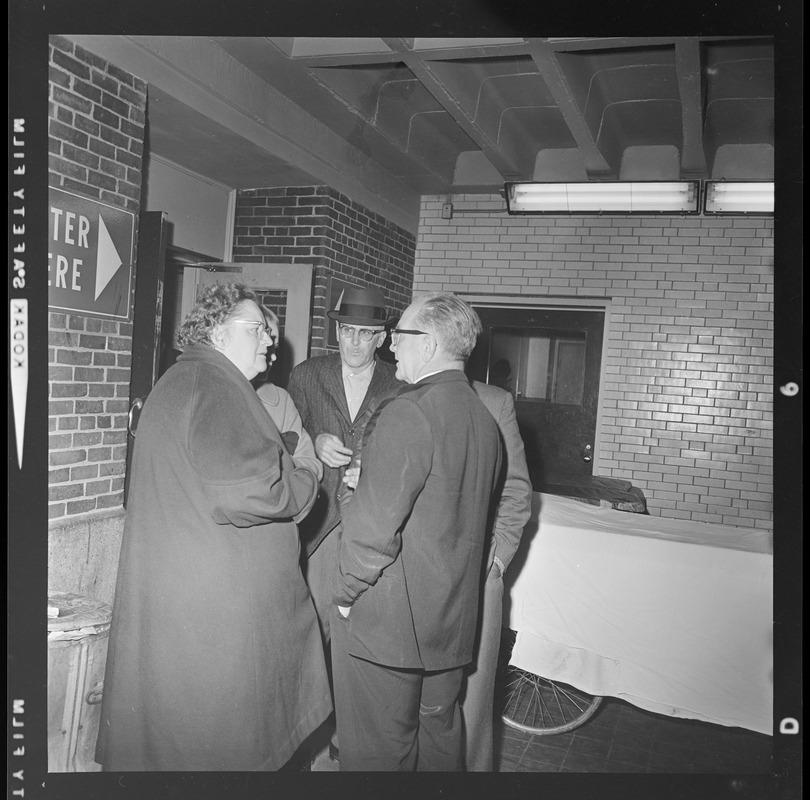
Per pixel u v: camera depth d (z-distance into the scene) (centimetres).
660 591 254
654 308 564
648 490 564
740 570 245
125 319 312
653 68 391
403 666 183
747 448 545
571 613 267
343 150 485
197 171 450
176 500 188
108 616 221
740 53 364
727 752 271
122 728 192
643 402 567
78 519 292
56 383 280
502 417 230
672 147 512
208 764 191
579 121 414
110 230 298
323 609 269
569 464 584
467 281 610
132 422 319
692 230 555
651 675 255
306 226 474
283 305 459
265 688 196
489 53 340
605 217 575
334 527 267
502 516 226
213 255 477
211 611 188
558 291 587
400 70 412
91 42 280
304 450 232
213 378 191
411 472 178
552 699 307
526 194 525
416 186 592
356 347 277
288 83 397
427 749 197
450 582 185
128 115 305
